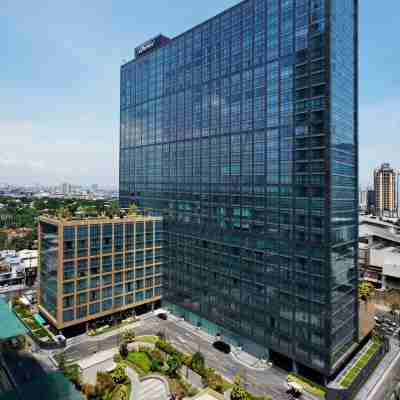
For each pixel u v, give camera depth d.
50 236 96.69
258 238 82.81
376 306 127.88
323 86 68.19
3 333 83.88
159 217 115.69
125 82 135.38
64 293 91.81
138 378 74.75
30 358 82.69
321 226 69.38
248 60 84.38
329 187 67.81
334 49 69.25
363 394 69.50
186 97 105.06
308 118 71.06
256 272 83.62
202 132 99.19
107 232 101.00
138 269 110.06
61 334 92.00
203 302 99.94
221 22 92.25
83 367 78.69
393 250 160.00
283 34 76.00
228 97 90.31
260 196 82.12
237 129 87.75
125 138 136.00
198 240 101.56
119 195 139.75
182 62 106.44
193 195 103.25
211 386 69.62
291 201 75.00
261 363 81.75
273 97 78.38
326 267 68.62
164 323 105.69
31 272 144.88
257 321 83.62
